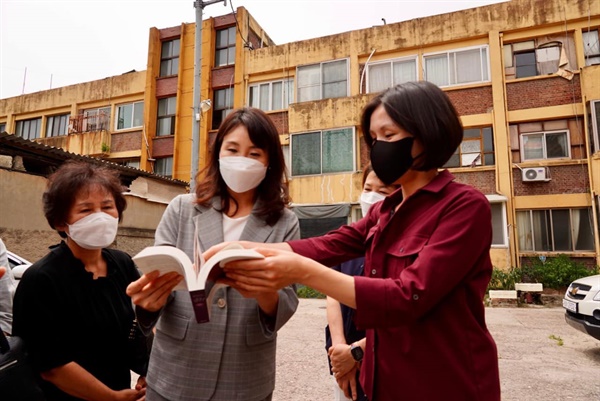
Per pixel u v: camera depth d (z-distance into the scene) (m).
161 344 1.46
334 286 0.92
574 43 10.75
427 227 1.05
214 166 1.68
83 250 1.79
